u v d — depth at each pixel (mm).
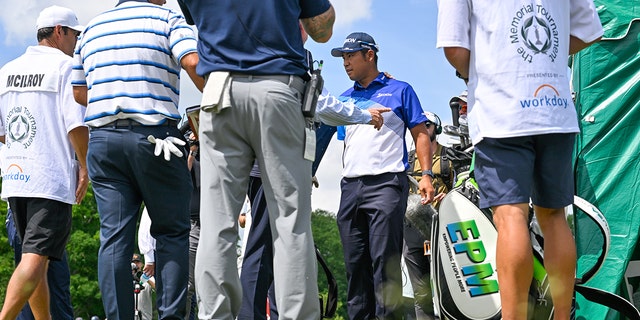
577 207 5512
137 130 5004
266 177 4207
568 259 4516
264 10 4211
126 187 5090
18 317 6688
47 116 5992
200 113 4266
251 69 4176
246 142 4254
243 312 5648
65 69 6031
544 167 4488
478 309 5320
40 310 6105
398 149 6500
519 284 4301
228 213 4238
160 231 5121
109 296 4980
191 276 7422
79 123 5879
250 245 5727
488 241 5352
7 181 6012
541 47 4449
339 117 5469
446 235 5438
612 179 6051
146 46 5066
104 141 5027
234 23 4215
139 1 5219
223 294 4191
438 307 5441
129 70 5055
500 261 4344
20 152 5977
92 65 5133
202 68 4285
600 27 4770
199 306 4227
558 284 4523
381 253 6344
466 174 6070
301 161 4234
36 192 5910
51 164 5957
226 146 4242
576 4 4730
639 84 6090
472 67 4535
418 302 6840
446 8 4551
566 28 4594
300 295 4160
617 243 5977
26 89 6020
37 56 6086
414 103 6609
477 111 4480
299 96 4230
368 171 6438
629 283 6180
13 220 6363
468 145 6578
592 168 6109
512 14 4465
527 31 4449
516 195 4383
